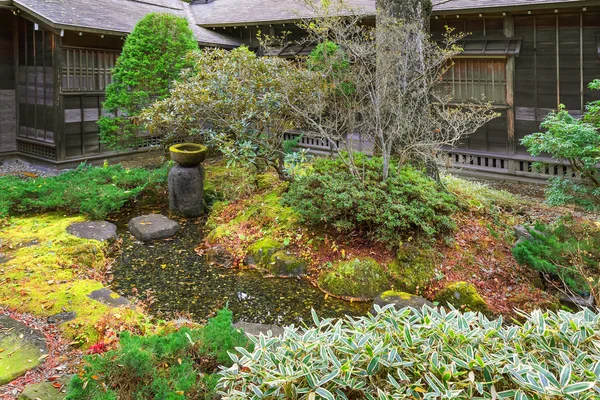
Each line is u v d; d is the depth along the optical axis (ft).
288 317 12.69
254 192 22.67
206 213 22.33
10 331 10.46
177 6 47.80
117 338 10.26
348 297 13.89
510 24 27.04
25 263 14.62
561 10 25.08
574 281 12.34
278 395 6.11
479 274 14.58
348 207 15.38
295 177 18.37
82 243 16.71
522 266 14.51
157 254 17.28
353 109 21.52
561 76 25.88
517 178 28.30
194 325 10.91
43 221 19.65
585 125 15.28
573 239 14.23
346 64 22.27
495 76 28.12
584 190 15.76
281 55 37.50
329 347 6.57
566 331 6.70
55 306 11.82
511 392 5.64
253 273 15.72
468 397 5.67
